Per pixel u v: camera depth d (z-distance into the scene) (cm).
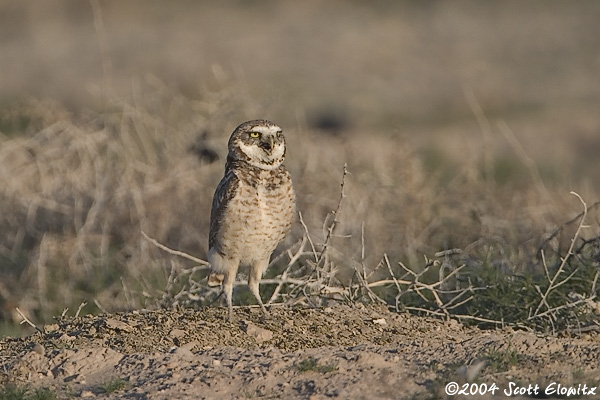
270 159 1284
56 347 1184
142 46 5875
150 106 2384
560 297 1378
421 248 1920
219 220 1283
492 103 4456
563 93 4656
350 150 2298
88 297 1836
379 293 1522
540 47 5841
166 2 7588
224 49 5697
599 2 7138
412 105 4397
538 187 2098
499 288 1398
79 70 5103
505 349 1102
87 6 7494
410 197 2069
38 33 6662
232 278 1301
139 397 995
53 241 1988
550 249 1709
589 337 1280
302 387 1005
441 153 3036
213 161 2208
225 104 2309
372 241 1919
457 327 1293
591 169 3281
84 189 2084
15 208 2094
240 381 1027
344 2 7612
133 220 2030
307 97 4331
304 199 2017
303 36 6278
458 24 6688
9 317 1816
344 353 1109
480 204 2083
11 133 2420
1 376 1073
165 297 1596
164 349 1169
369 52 5647
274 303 1434
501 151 3409
